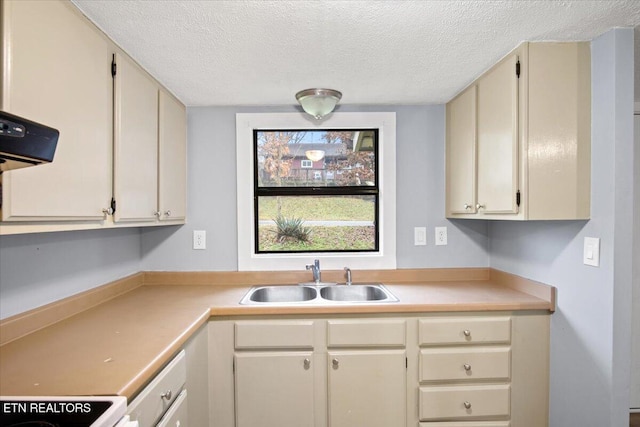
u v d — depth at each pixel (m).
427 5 1.11
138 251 2.09
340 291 2.06
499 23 1.23
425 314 1.60
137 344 1.12
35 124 0.67
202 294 1.84
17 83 0.83
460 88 1.87
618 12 1.17
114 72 1.29
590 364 1.40
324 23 1.21
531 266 1.77
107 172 1.23
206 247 2.13
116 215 1.28
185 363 1.28
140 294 1.84
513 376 1.61
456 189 1.98
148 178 1.56
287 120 2.13
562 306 1.55
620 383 1.30
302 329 1.58
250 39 1.32
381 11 1.14
